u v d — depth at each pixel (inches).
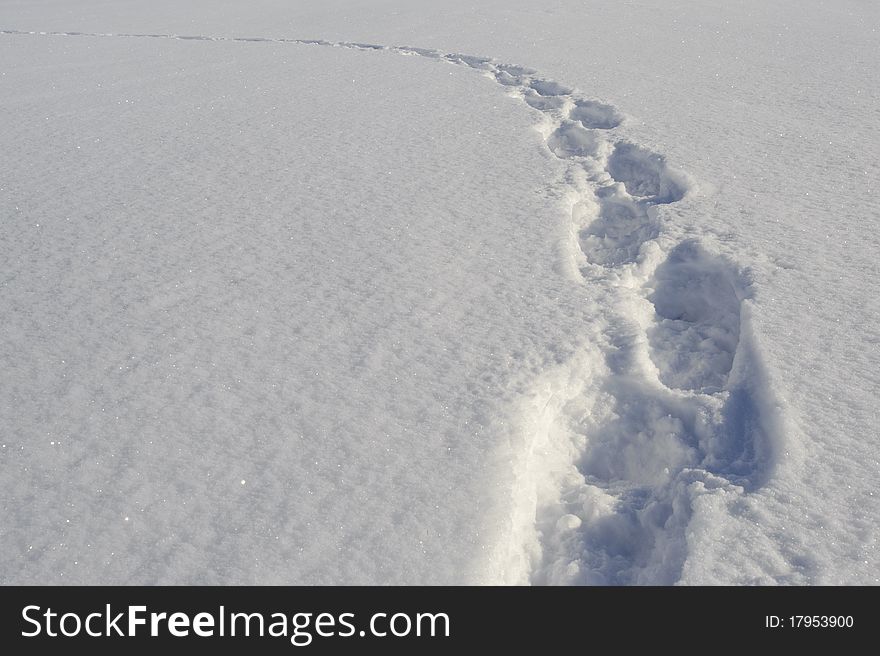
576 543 84.5
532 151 188.1
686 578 72.4
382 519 78.7
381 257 131.7
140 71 295.9
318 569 73.5
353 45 351.9
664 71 274.5
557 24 390.3
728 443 92.0
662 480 91.6
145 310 114.9
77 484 83.0
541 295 119.7
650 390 102.3
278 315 114.1
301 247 135.8
